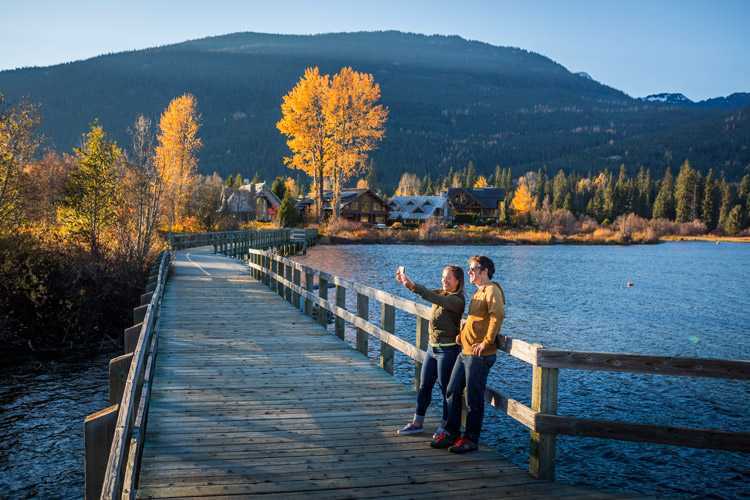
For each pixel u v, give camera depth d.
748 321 21.44
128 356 4.94
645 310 23.66
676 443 4.28
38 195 21.23
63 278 16.52
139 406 5.07
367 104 63.22
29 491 7.27
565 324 19.92
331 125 62.66
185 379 7.45
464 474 4.70
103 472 3.84
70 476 7.72
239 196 71.69
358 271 35.44
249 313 12.62
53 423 9.64
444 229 81.44
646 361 4.27
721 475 8.01
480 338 4.95
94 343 16.03
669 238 107.38
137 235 22.19
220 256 29.64
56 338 16.05
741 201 133.50
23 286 15.47
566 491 4.43
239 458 4.91
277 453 5.05
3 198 18.80
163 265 15.67
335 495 4.26
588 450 8.85
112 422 3.85
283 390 7.04
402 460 4.96
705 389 12.01
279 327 11.12
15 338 15.54
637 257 58.03
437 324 5.36
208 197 51.78
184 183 50.31
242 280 18.88
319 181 67.12
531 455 4.73
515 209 115.75
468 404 5.09
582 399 11.32
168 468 4.66
